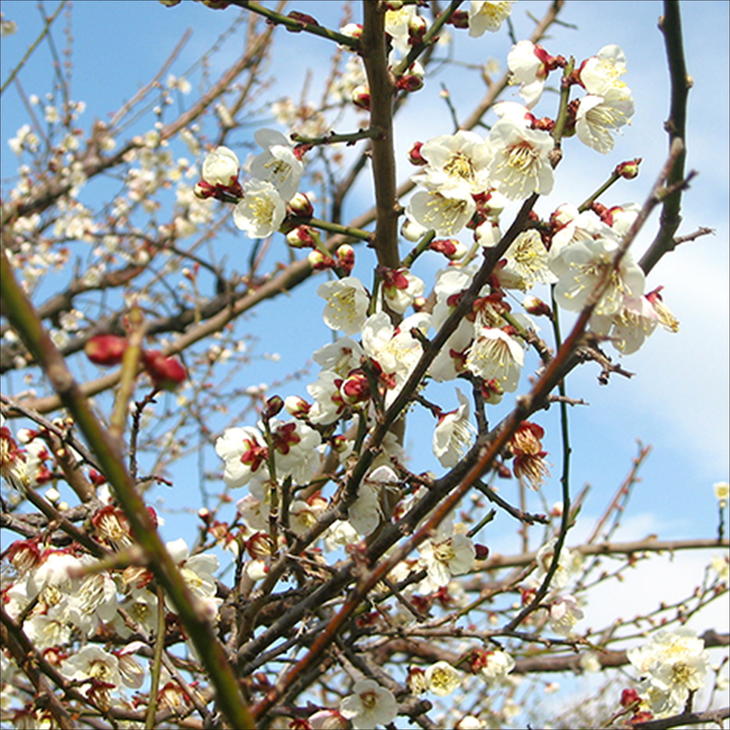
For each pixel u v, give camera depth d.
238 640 0.57
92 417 0.31
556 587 0.64
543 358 0.50
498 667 0.63
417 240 0.58
